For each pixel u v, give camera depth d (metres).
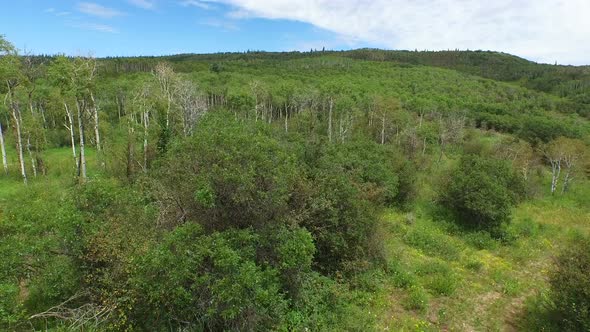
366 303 11.72
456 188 20.16
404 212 21.84
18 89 36.38
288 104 71.06
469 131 57.59
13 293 8.80
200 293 8.73
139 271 8.53
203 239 8.70
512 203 22.75
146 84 39.31
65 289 9.31
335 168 16.19
